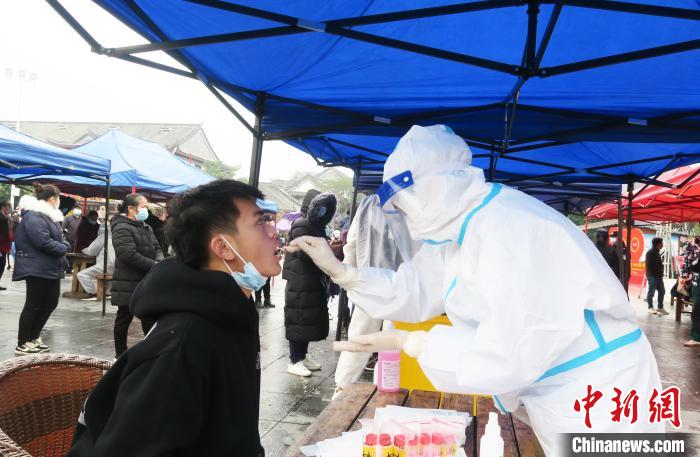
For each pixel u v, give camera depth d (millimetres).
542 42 2443
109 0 2506
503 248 1355
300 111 3898
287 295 4984
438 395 2445
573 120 3912
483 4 2340
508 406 1593
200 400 1083
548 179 7613
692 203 10742
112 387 1163
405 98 3783
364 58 3145
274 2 2557
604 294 1367
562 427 1404
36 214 5383
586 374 1402
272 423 3922
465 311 1496
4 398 1525
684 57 2857
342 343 1635
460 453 1599
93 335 6531
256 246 1296
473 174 1572
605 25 2637
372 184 8320
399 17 2432
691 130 3840
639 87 3330
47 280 5453
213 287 1170
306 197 5188
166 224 1313
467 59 2680
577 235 1451
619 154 5809
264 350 6215
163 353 1074
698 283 7918
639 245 16250
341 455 1593
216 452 1137
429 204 1547
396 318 1986
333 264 1976
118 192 15891
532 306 1319
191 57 3146
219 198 1283
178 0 2508
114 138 12969
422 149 1582
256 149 3971
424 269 1995
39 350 5508
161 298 1163
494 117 3994
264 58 3172
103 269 8688
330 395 4617
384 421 1545
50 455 1678
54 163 7625
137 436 1014
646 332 9195
